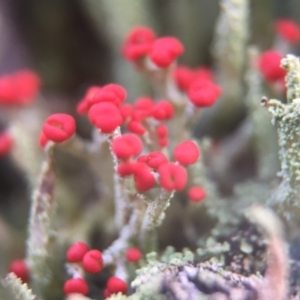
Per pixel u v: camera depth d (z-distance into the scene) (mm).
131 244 87
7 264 102
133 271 86
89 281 89
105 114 79
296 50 115
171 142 98
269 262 76
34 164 106
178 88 101
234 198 99
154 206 81
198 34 129
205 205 95
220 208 95
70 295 81
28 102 111
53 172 87
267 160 101
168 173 77
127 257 86
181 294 76
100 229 103
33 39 139
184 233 94
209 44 130
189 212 95
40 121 119
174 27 128
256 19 123
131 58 97
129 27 123
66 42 142
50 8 137
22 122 114
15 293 80
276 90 101
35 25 138
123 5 122
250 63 104
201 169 95
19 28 136
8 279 81
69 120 84
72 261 85
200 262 82
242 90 118
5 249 106
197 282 77
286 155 81
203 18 128
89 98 86
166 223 94
